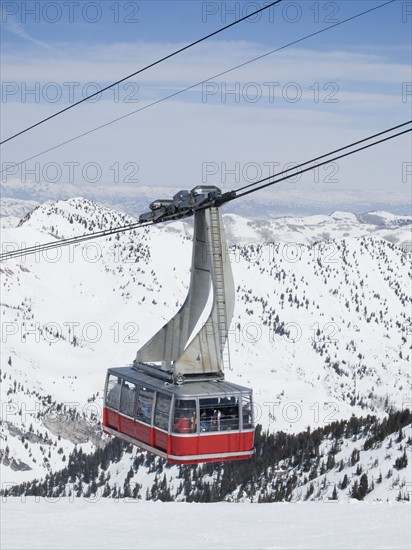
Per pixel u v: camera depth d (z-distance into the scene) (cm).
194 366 2844
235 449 2775
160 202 2966
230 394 2772
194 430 2712
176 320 3031
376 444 16550
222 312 2806
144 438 2938
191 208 2784
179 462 2712
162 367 2986
